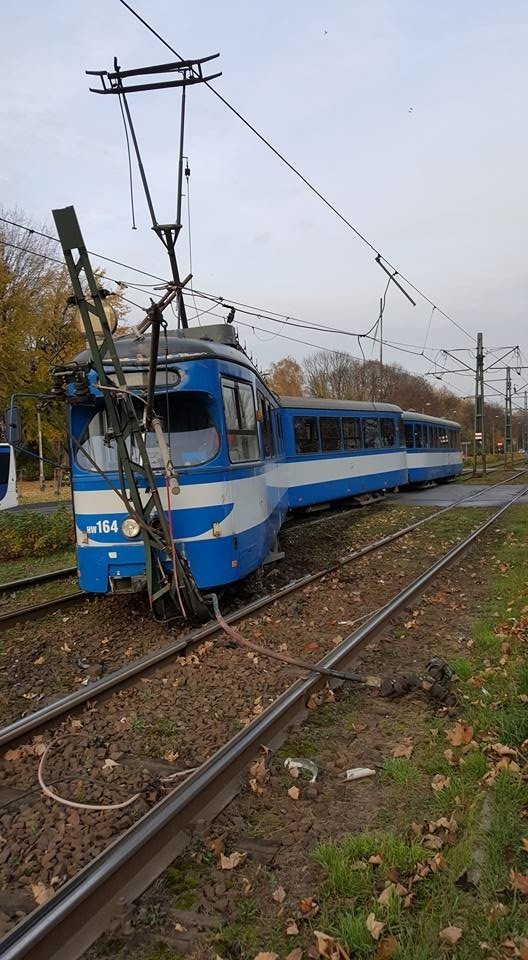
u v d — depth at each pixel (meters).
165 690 6.09
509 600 8.93
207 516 7.96
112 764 4.70
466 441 92.00
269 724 5.04
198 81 10.34
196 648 7.29
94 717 5.57
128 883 3.39
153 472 7.91
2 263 29.70
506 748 4.55
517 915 3.03
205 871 3.53
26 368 30.16
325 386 70.06
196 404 8.19
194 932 3.11
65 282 31.64
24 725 5.20
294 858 3.62
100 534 8.13
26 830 3.94
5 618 8.61
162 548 7.70
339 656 6.57
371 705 5.71
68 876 3.49
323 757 4.81
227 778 4.41
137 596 9.52
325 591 10.07
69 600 9.70
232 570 8.17
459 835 3.72
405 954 2.85
